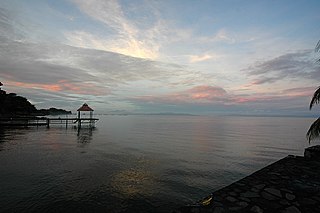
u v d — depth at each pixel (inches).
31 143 954.1
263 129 2753.4
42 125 1962.4
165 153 855.7
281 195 175.5
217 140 1405.0
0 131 1422.2
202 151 944.9
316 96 271.4
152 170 578.2
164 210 336.8
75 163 613.0
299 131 2399.1
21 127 1737.2
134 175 522.9
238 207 152.9
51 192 389.4
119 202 360.2
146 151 884.6
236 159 786.2
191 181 494.6
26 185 420.8
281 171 246.2
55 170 531.8
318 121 276.2
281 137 1670.8
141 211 331.0
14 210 317.1
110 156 741.3
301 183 204.7
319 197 171.5
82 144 992.9
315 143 1304.1
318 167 263.4
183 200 379.2
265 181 210.4
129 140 1250.6
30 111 3144.7
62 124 2267.5
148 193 406.3
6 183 429.1
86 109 2004.2
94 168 567.2
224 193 179.6
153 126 3065.9
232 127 3152.1
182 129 2512.3
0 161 609.3
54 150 807.1
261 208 151.4
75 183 443.5
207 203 160.6
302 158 315.9
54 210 320.8
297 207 153.3
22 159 641.0
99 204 348.8
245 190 186.7
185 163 685.3
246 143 1268.5
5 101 2519.7
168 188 439.8
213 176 544.7
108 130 1975.9
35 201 349.4
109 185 441.4
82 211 322.0
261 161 764.0
